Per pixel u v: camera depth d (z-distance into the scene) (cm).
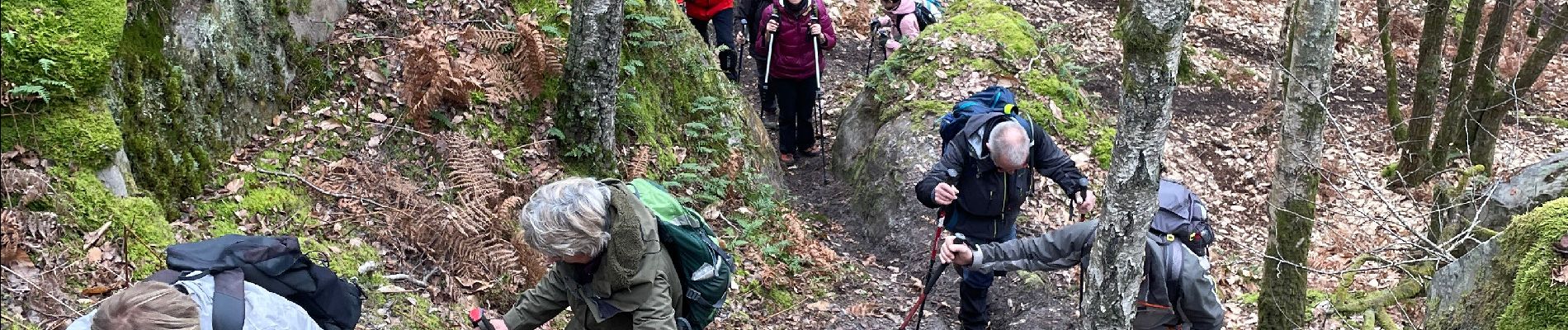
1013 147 473
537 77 585
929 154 732
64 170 371
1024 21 981
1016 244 430
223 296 245
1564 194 623
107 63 394
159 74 432
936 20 1009
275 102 504
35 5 377
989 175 505
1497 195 665
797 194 804
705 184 636
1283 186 475
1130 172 338
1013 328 564
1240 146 995
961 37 895
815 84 820
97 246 362
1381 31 1024
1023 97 828
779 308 566
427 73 530
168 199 418
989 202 510
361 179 488
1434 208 727
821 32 793
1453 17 1351
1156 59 314
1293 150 464
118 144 388
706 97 705
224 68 471
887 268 671
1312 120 454
